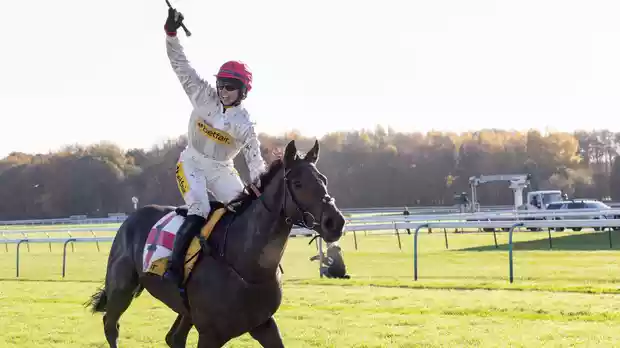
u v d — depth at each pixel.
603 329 6.59
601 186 63.38
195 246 4.35
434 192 65.88
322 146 68.06
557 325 6.83
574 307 7.86
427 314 7.67
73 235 31.80
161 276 4.61
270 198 4.13
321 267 11.97
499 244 19.81
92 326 7.51
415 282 10.71
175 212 4.87
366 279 11.55
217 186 4.68
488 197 63.41
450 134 75.06
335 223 3.84
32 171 67.06
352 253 17.64
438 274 12.28
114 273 5.14
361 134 68.88
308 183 3.94
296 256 17.30
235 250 4.20
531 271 12.25
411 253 17.25
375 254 17.17
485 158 65.81
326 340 6.29
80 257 20.16
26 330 7.27
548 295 8.91
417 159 67.25
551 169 65.00
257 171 4.41
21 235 32.50
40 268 16.48
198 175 4.60
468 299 8.66
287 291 9.85
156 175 64.00
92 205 64.56
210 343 4.27
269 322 4.33
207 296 4.23
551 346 5.88
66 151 70.19
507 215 25.44
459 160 66.62
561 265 13.18
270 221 4.12
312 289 10.07
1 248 26.89
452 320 7.23
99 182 64.56
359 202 66.19
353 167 66.81
